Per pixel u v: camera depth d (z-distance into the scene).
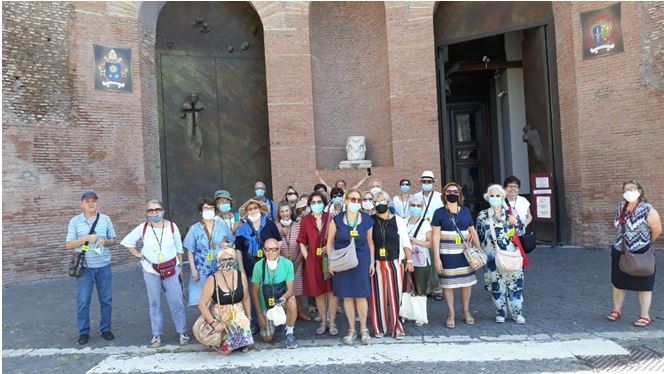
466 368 5.30
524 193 19.16
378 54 15.84
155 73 14.59
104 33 13.05
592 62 12.77
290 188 8.88
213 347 6.30
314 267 6.61
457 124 22.12
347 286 6.14
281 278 6.18
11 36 11.70
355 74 16.31
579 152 13.06
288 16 14.61
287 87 14.58
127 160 13.27
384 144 15.68
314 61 15.61
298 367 5.51
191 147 15.44
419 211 7.50
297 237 6.91
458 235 6.64
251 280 6.47
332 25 16.27
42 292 10.38
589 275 9.69
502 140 20.53
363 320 6.28
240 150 16.19
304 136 14.60
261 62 16.50
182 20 15.48
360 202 6.17
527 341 6.07
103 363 5.86
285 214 7.26
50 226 12.10
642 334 6.16
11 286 11.17
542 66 14.51
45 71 12.19
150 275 6.40
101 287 6.82
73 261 6.68
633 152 12.16
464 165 22.06
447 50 18.33
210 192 15.69
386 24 14.95
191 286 6.46
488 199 6.75
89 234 6.70
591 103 12.82
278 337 6.67
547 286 8.93
